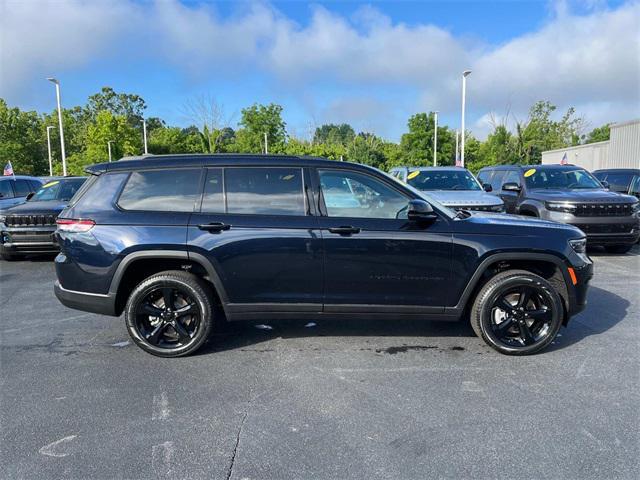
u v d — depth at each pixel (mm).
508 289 4324
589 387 3723
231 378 3918
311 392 3656
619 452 2852
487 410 3361
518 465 2730
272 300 4320
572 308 4434
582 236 4477
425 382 3820
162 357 4367
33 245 8961
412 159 39656
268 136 42688
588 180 10250
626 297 6391
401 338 4840
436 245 4234
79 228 4277
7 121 54250
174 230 4215
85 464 2756
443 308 4355
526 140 41562
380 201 4336
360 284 4289
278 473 2668
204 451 2879
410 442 2965
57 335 5000
